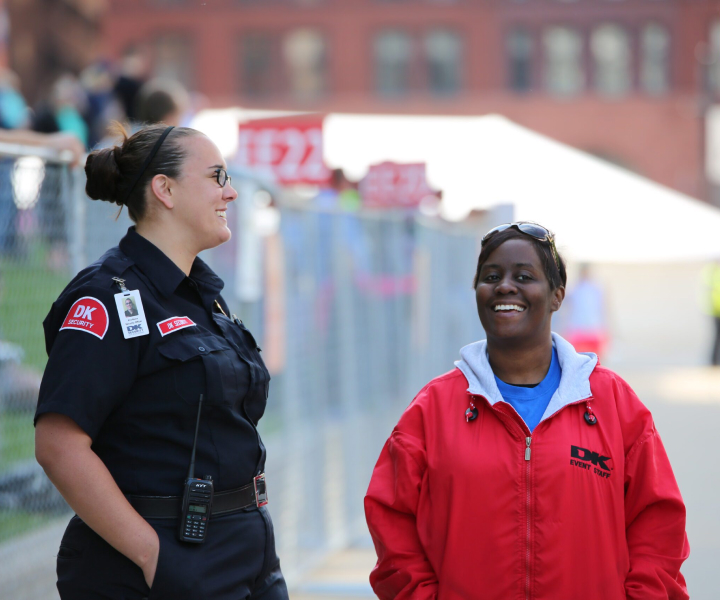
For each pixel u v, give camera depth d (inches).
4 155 480.7
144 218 340.8
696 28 5703.7
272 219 749.3
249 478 338.0
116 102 1301.7
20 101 1371.8
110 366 311.7
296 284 784.9
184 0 5703.7
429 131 1374.3
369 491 351.9
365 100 5723.4
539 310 342.0
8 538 574.6
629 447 338.3
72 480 304.7
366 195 1304.1
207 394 322.3
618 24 5738.2
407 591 338.6
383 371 1024.2
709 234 1325.0
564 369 342.0
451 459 334.6
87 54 6742.1
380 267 1032.2
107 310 316.5
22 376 594.9
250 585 336.5
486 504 328.2
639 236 1344.7
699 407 1688.0
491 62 5713.6
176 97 767.1
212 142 347.9
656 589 325.7
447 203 1322.6
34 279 554.6
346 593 669.3
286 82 5738.2
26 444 602.9
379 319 1019.9
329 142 1330.0
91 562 319.9
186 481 317.7
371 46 5728.3
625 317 4232.3
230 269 698.2
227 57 5703.7
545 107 5728.3
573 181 1344.7
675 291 4224.9
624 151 5748.0
